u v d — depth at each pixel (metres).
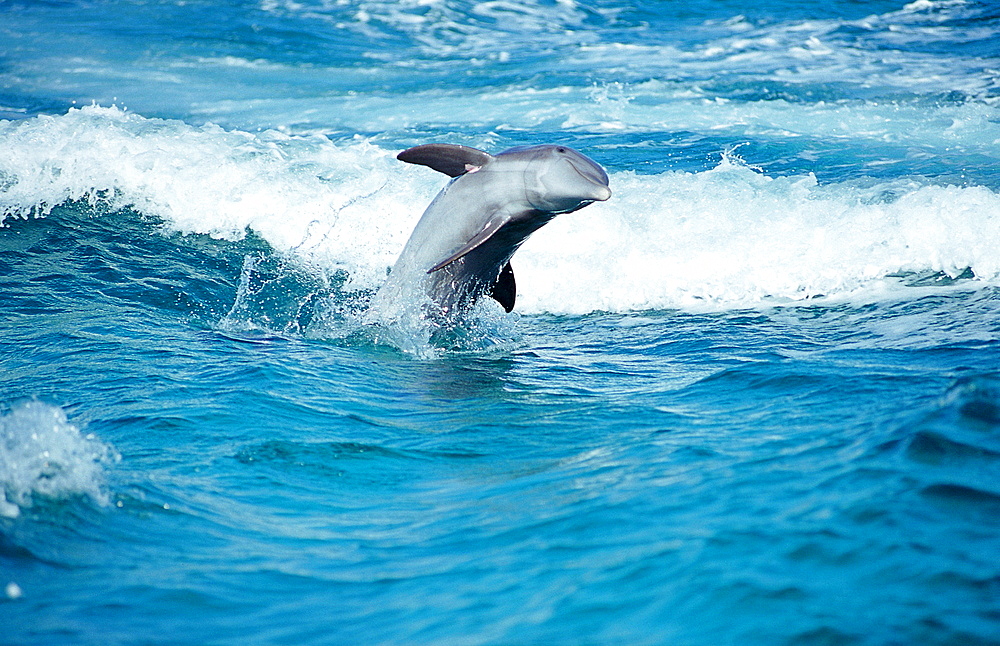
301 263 16.83
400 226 18.06
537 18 37.94
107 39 34.34
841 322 14.05
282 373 11.34
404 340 13.41
